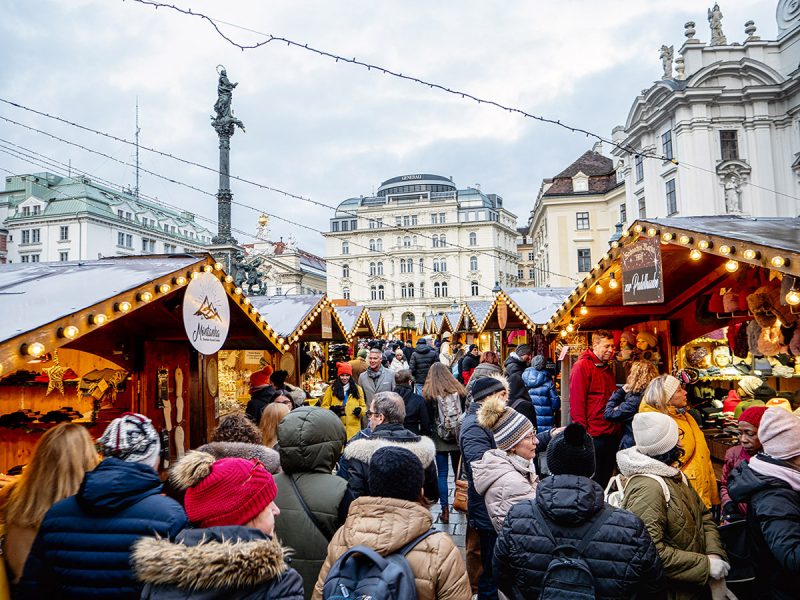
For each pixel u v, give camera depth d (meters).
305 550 2.75
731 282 5.84
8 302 3.55
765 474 2.51
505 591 2.35
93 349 5.07
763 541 2.48
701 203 25.98
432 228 71.81
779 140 25.86
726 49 26.80
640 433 2.80
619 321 7.95
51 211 49.94
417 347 11.13
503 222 77.50
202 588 1.65
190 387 6.32
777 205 25.59
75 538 2.04
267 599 1.72
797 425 2.55
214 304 5.14
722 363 7.25
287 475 2.96
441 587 2.00
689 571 2.49
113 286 3.94
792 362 6.50
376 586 1.85
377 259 72.81
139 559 1.73
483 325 13.48
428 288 71.50
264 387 6.47
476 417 4.04
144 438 2.36
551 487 2.24
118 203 53.78
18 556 2.36
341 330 12.76
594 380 5.70
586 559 2.11
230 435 3.36
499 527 3.21
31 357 3.06
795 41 25.73
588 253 42.34
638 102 29.58
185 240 59.97
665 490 2.65
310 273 74.69
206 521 1.93
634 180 31.83
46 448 2.46
